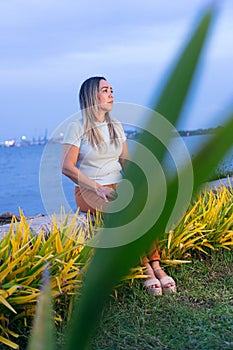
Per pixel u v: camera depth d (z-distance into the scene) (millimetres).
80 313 227
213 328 3012
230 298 3525
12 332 2707
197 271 4031
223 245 4383
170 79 198
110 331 2920
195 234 4305
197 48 195
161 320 3117
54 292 2785
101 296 224
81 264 3006
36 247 2984
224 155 193
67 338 231
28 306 2791
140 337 2883
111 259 221
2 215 5797
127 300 3301
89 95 3295
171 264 3842
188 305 3391
